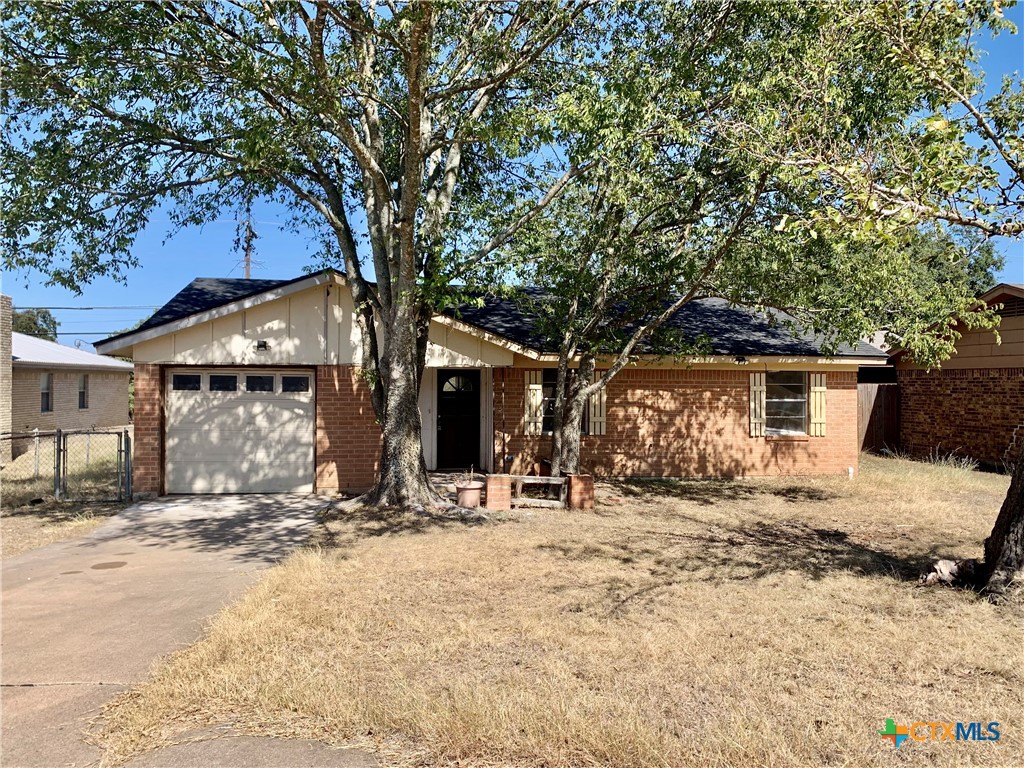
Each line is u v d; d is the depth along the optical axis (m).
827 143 6.54
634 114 7.65
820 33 7.22
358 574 6.32
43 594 5.91
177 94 8.65
